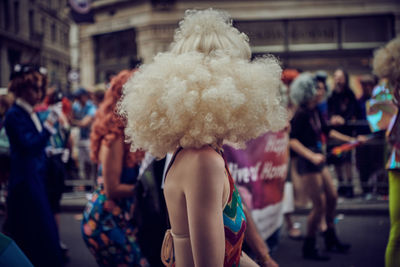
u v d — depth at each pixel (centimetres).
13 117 315
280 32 1384
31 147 312
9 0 2433
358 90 1313
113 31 1625
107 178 224
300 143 414
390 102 280
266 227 324
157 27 1503
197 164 113
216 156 115
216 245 109
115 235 230
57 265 306
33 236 301
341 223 565
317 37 1370
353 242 478
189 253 118
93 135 236
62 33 3209
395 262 234
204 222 109
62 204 664
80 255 452
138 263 229
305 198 486
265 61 136
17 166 311
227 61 120
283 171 335
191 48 128
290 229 508
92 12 1659
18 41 2505
